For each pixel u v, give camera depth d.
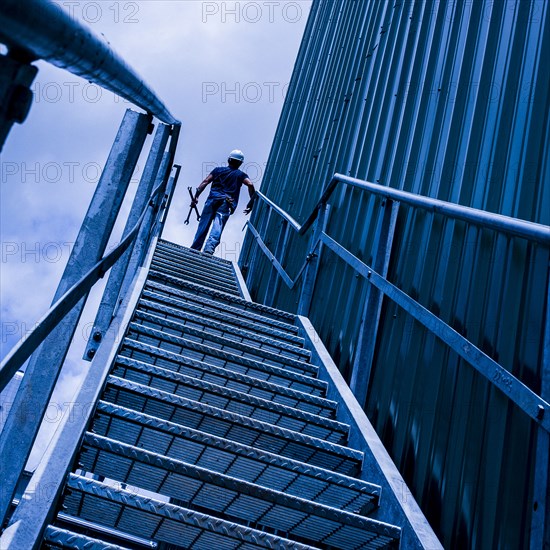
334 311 4.17
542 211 2.05
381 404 3.01
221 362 3.29
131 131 1.53
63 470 1.55
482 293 2.33
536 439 1.78
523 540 1.71
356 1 6.84
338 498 2.37
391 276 3.32
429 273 2.87
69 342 1.29
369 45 5.65
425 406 2.56
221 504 2.10
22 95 0.65
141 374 2.64
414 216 3.24
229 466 2.29
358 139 5.06
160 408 2.41
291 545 1.77
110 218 1.45
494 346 2.14
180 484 2.01
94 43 0.85
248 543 1.76
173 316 3.70
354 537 2.11
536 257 2.02
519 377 1.94
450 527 2.12
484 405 2.12
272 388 3.00
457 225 2.72
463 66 3.23
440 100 3.44
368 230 3.93
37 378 1.24
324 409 3.09
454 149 3.01
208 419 2.43
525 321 1.99
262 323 4.39
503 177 2.41
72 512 1.84
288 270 5.90
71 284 1.37
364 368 3.25
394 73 4.56
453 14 3.65
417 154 3.53
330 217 4.94
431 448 2.41
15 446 1.17
